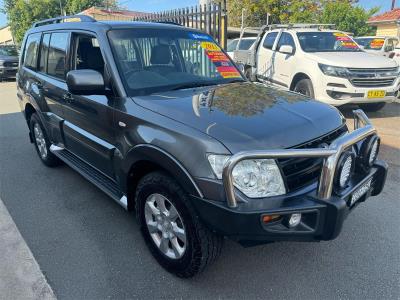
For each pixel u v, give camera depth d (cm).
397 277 266
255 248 302
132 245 312
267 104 278
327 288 256
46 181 454
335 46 806
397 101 926
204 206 219
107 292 256
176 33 363
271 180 218
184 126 238
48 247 311
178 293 254
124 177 288
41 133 488
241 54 1047
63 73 392
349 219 346
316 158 243
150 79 313
